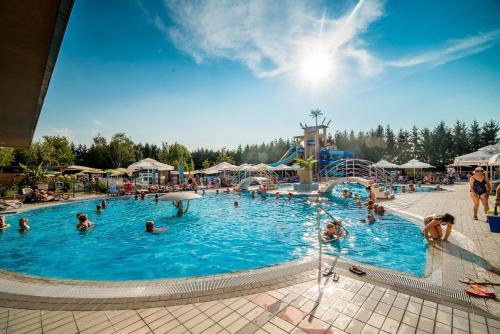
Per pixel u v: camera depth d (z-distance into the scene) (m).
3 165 29.83
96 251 6.90
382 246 6.77
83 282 3.97
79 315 3.04
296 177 36.31
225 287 3.70
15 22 2.13
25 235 8.45
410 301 3.27
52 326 2.83
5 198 15.82
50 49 2.61
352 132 67.06
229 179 30.00
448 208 11.12
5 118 5.13
